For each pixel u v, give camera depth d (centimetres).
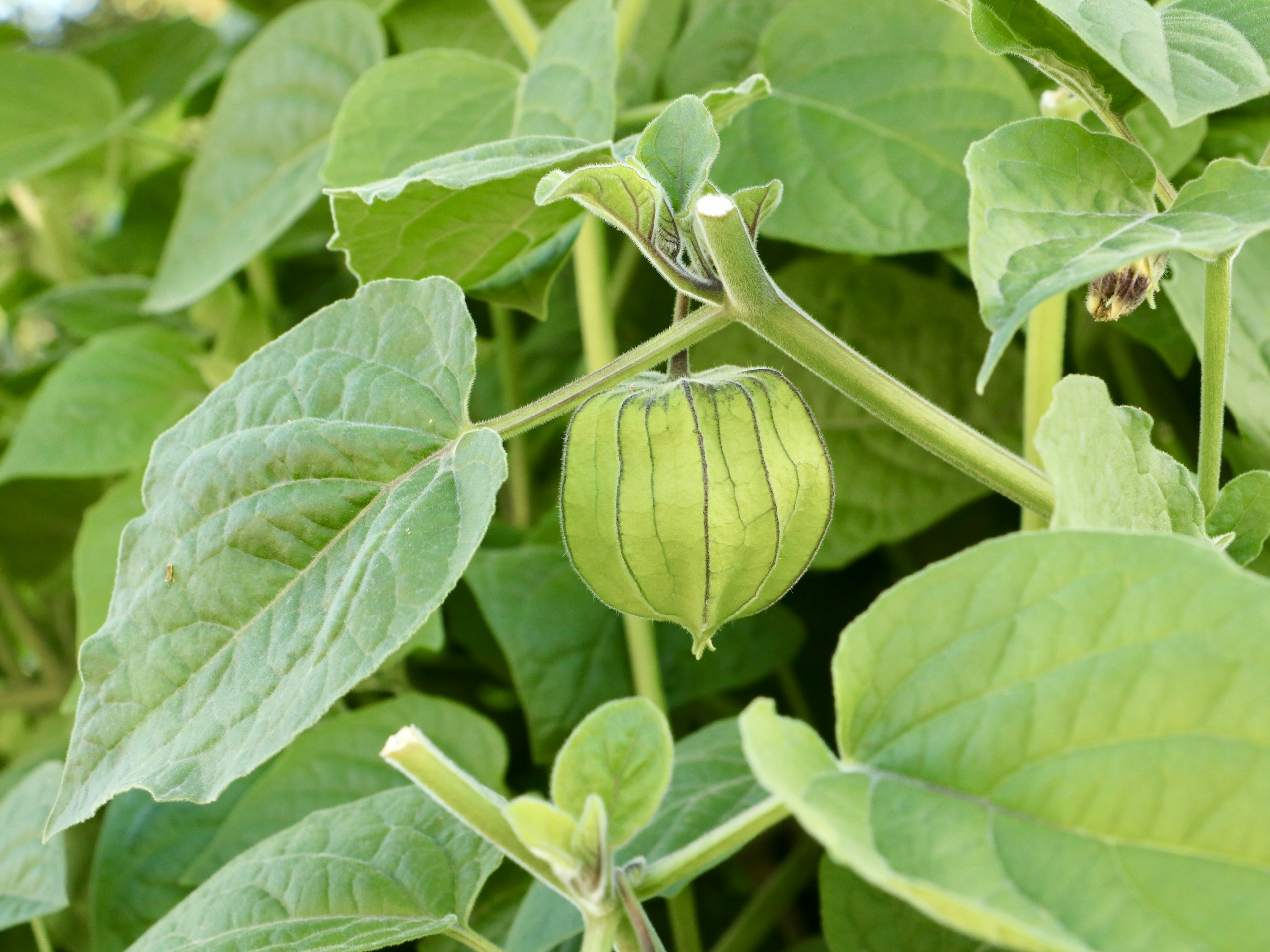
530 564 37
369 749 35
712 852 23
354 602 24
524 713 42
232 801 37
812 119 36
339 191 27
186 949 27
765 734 21
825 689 43
